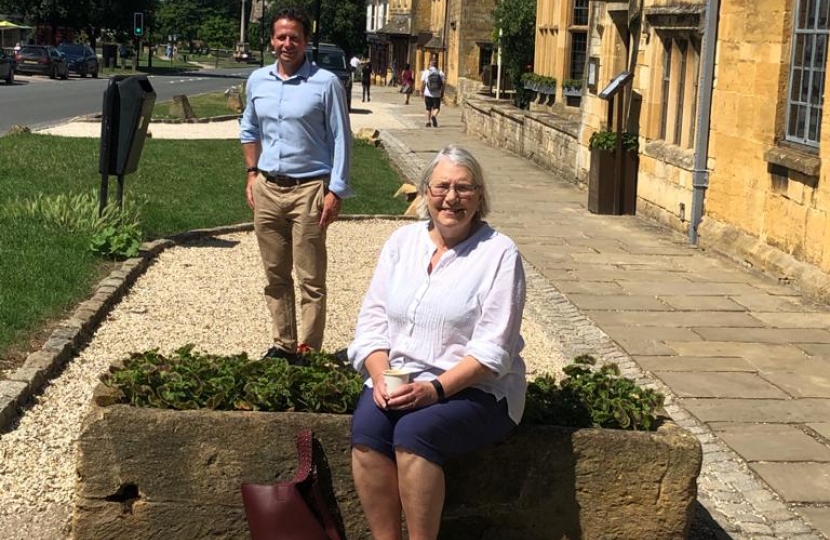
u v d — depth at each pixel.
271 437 4.25
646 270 11.25
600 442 4.25
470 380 3.98
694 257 12.05
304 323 6.77
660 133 14.68
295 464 4.27
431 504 3.95
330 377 4.52
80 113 31.23
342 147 6.51
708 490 5.56
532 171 20.53
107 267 9.73
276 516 4.06
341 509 4.30
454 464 4.26
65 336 7.30
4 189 13.95
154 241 11.16
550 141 20.44
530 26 33.03
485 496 4.29
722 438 6.32
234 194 15.03
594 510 4.29
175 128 27.05
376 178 17.84
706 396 7.12
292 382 4.41
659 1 14.31
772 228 11.02
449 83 47.50
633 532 4.30
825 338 8.66
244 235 12.20
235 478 4.27
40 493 5.04
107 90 10.70
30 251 9.74
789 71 10.90
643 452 4.24
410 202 15.02
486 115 26.70
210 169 17.73
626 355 8.09
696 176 12.73
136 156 11.12
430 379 4.09
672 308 9.59
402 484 3.96
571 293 10.09
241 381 4.47
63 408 6.15
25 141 20.36
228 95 34.28
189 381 4.40
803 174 10.25
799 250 10.43
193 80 61.31
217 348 7.68
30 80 49.81
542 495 4.29
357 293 9.61
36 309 7.87
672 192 13.77
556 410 4.38
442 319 4.11
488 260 4.16
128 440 4.23
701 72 12.62
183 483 4.27
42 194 12.67
